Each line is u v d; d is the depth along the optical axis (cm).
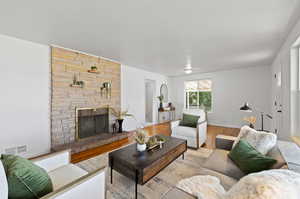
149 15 174
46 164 142
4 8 157
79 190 104
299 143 190
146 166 159
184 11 165
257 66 469
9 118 237
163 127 540
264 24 194
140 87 516
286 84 245
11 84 238
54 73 283
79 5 154
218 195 100
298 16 174
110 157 186
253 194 61
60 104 292
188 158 257
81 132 332
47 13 169
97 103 361
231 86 522
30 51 257
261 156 134
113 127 396
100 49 302
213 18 180
